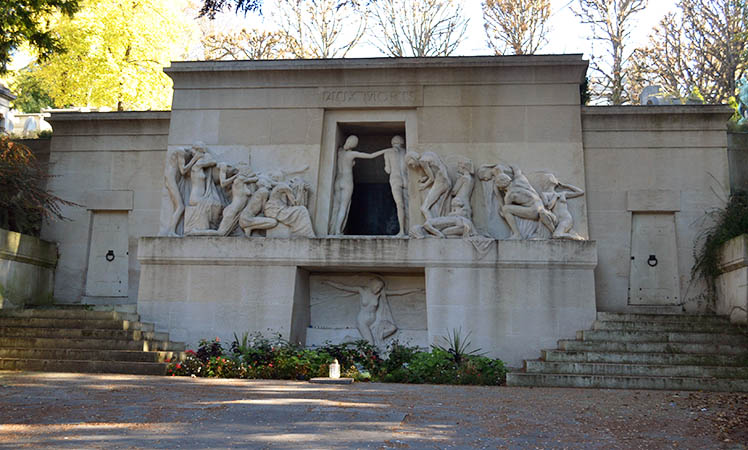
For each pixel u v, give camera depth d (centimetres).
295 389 1118
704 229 1677
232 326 1622
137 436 705
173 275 1661
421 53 2952
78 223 1909
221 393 1039
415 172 1694
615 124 1733
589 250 1564
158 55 2989
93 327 1514
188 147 1759
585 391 1198
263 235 1691
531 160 1680
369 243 1619
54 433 718
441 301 1580
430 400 1015
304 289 1697
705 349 1368
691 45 3066
